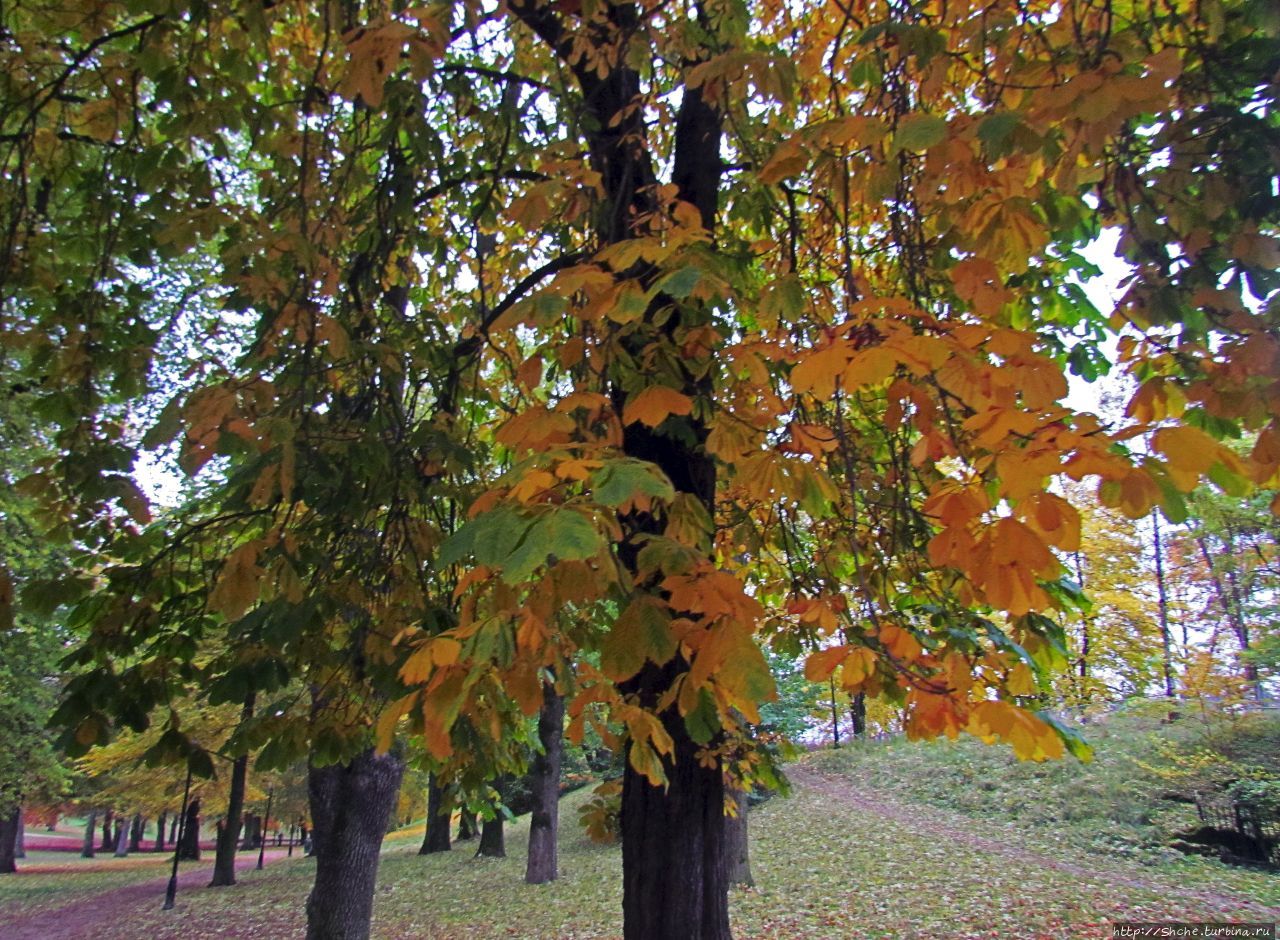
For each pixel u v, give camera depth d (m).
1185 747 15.00
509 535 1.18
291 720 3.22
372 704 3.52
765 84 1.99
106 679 2.97
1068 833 14.26
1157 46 2.83
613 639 1.32
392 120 3.73
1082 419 1.39
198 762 3.04
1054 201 2.54
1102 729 18.03
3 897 19.41
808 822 16.88
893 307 1.56
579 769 22.72
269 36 3.68
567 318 2.88
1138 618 15.00
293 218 3.47
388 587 3.50
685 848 2.94
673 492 1.26
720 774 3.08
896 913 10.38
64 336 3.79
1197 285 2.49
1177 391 2.00
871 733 25.20
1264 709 14.81
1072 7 2.43
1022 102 2.17
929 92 2.66
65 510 3.55
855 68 2.65
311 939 6.43
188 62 3.40
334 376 3.68
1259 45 2.38
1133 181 2.59
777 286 1.96
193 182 3.62
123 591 3.27
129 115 3.80
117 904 17.17
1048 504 1.26
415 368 3.88
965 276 1.77
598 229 3.18
